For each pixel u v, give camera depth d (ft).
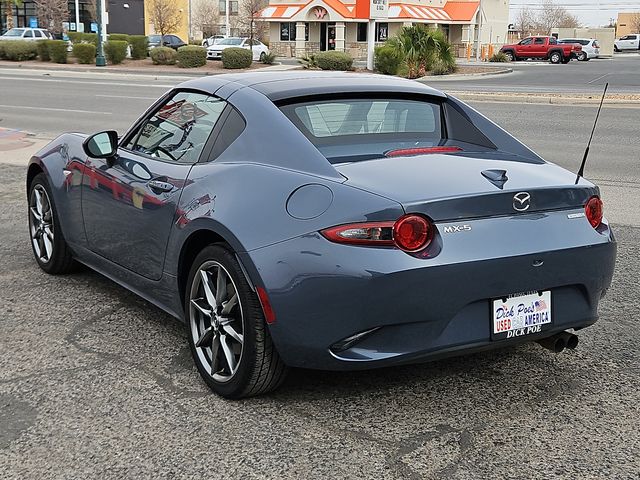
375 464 10.49
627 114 58.13
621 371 13.66
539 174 12.49
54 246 18.22
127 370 13.48
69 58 141.59
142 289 14.96
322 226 10.86
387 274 10.42
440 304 10.76
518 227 11.29
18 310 16.44
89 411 11.98
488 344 11.27
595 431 11.50
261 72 15.46
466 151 13.47
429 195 10.85
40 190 18.71
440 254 10.68
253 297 11.50
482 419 11.81
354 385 12.90
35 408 12.09
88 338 14.94
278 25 186.19
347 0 173.27
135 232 14.52
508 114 57.88
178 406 12.13
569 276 11.69
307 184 11.55
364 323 10.67
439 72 108.88
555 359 14.15
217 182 12.59
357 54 177.17
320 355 11.07
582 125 51.52
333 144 12.82
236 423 11.59
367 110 13.88
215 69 125.18
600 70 131.95
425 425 11.59
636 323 16.05
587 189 12.14
